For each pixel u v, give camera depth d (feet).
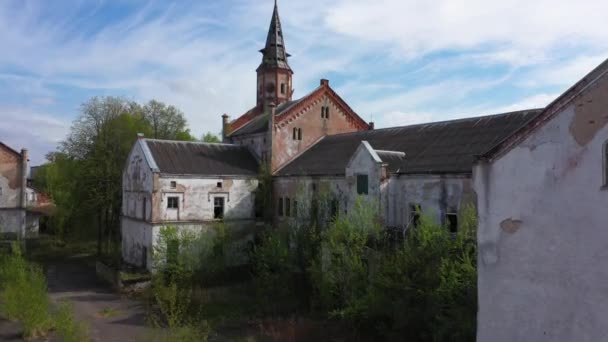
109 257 143.23
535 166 38.17
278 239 93.76
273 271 93.25
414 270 62.85
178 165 112.57
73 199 158.61
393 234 78.43
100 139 156.46
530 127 38.52
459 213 75.00
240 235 117.29
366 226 74.84
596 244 34.17
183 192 110.11
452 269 57.62
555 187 36.83
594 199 34.42
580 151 35.42
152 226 105.81
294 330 74.49
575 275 35.35
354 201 88.74
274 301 88.84
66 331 69.46
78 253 160.66
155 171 106.22
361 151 87.51
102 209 155.74
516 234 39.29
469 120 93.61
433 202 79.10
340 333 73.26
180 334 58.44
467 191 73.87
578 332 35.01
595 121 34.63
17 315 74.23
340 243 75.05
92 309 89.81
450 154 83.66
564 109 36.50
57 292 104.17
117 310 89.04
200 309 84.43
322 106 132.05
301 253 91.97
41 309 74.38
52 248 167.43
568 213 35.96
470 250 61.41
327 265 83.35
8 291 74.28
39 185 255.91
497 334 40.34
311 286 89.71
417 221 80.02
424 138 96.07
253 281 99.09
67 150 161.17
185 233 105.60
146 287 102.58
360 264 71.10
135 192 118.62
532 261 38.11
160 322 80.48
